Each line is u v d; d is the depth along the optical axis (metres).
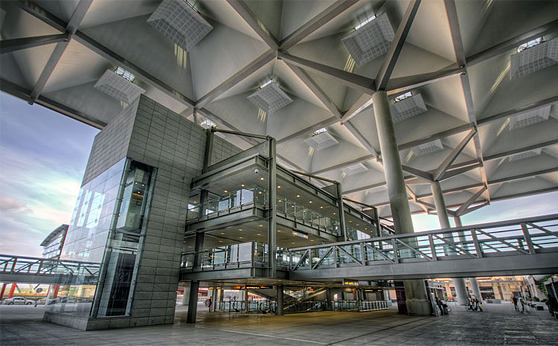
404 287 21.23
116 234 14.44
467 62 22.55
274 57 23.25
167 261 16.22
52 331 11.33
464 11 19.52
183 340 9.21
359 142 34.56
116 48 22.19
